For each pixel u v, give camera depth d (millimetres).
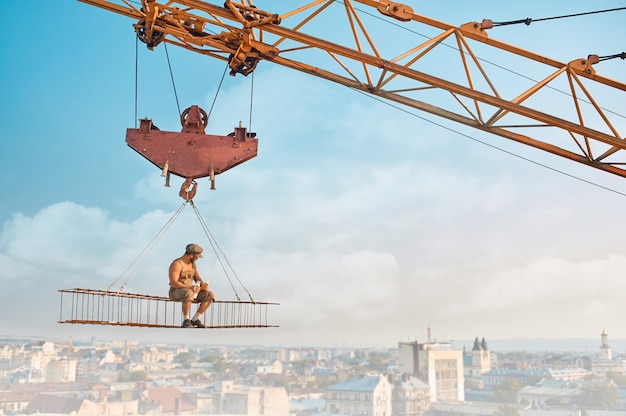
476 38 20906
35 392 56312
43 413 56750
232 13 19156
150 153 16047
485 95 20516
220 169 16266
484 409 65562
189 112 16391
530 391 65188
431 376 65562
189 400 66562
